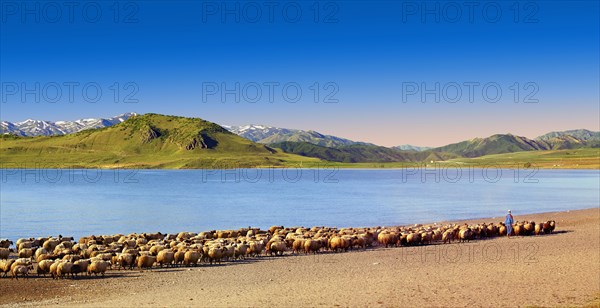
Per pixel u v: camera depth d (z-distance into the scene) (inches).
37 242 2080.5
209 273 1565.0
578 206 4463.6
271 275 1525.6
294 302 1186.0
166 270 1620.3
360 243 2069.4
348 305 1160.8
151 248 1781.5
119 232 3051.2
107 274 1555.1
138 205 4783.5
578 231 2588.6
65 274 1513.3
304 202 5103.3
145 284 1411.2
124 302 1197.7
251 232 2316.7
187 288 1354.6
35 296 1278.3
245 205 4788.4
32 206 4653.1
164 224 3454.7
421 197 5644.7
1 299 1247.5
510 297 1230.9
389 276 1489.9
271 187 7578.7
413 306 1152.2
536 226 2512.3
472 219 3535.9
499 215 3799.2
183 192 6525.6
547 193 6067.9
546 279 1430.9
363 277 1480.1
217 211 4259.4
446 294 1262.3
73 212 4170.8
